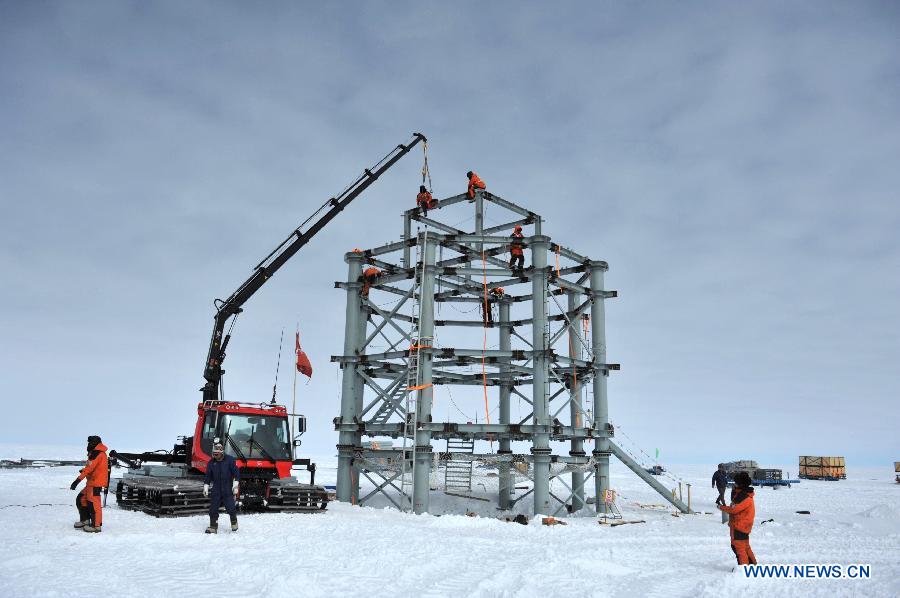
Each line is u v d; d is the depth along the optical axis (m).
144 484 18.97
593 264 28.80
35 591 8.84
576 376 29.28
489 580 10.87
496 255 28.02
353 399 27.30
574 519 24.58
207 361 29.12
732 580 11.25
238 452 21.47
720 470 22.69
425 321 25.28
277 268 29.78
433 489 31.53
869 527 21.17
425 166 31.91
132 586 9.48
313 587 9.73
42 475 43.81
